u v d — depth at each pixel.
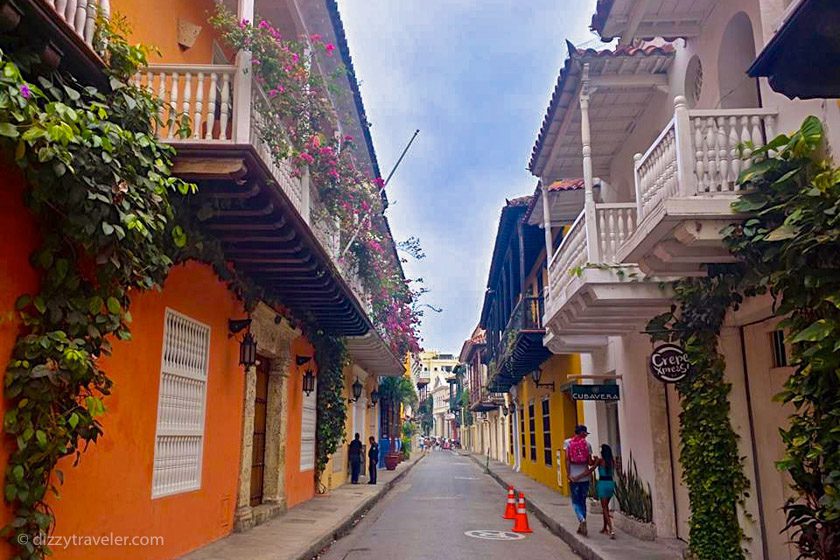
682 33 8.77
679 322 8.47
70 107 4.89
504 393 35.38
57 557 5.54
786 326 5.79
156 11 8.24
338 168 11.08
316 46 11.23
